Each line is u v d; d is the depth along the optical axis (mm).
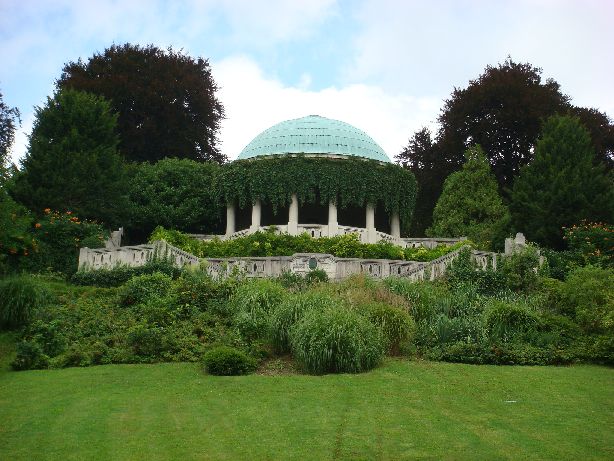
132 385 15750
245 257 28172
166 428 12453
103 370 17297
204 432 12242
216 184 39000
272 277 25703
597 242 30484
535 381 15938
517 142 49531
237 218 39500
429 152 50844
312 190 36906
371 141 41938
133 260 27250
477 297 22766
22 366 17625
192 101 50875
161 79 49719
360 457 11031
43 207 31531
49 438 11953
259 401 14195
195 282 22750
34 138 33250
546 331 20094
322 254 27172
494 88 48688
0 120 43312
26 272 26703
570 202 34125
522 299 22766
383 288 21438
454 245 33219
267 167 37250
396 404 13906
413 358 18531
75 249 29328
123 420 12938
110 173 34188
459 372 16781
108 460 10953
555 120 38500
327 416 13086
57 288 24859
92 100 36156
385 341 18188
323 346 16859
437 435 12016
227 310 21297
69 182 32156
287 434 12102
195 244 32750
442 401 14156
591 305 20578
